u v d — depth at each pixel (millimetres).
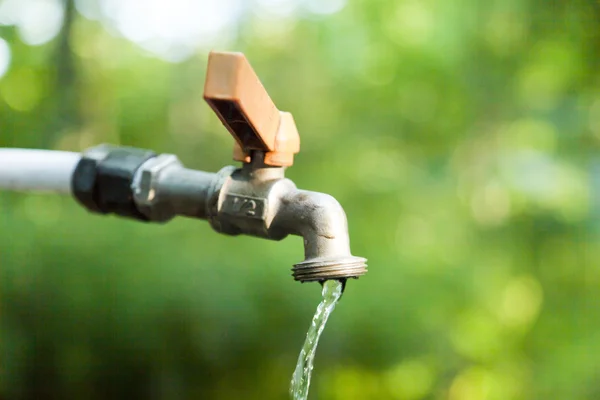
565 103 1870
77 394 1521
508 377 1857
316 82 2221
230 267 1642
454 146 2094
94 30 1948
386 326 1769
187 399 1559
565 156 1873
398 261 1903
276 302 1626
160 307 1551
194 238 1716
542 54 1874
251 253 1699
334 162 2162
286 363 1605
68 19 1827
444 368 1835
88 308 1522
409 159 2145
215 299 1576
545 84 1920
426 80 2047
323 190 2104
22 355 1491
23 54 1780
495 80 1968
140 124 2109
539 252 1917
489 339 1884
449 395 1843
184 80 2203
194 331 1559
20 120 1788
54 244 1562
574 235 1864
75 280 1531
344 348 1746
